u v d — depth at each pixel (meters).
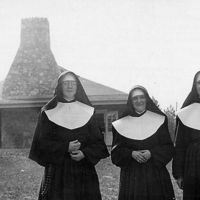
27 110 9.80
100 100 9.25
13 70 10.72
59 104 4.30
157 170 4.17
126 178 4.21
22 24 11.01
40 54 10.86
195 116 4.32
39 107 9.90
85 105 4.35
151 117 4.36
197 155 4.16
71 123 4.17
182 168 4.23
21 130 9.68
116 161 4.27
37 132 4.20
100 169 6.63
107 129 9.00
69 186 4.04
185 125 4.29
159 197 4.11
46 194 4.07
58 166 4.09
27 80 10.52
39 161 4.18
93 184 4.13
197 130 4.23
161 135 4.28
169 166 6.68
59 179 4.06
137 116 4.39
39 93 10.38
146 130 4.28
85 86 9.79
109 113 9.29
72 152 4.05
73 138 4.12
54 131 4.16
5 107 9.74
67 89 4.27
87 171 4.13
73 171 4.07
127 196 4.17
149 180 4.12
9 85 10.52
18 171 6.73
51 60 10.91
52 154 4.06
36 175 6.48
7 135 9.60
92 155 4.09
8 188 5.77
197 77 4.41
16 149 8.92
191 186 4.14
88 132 4.20
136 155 4.13
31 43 11.00
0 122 9.66
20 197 5.44
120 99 9.23
